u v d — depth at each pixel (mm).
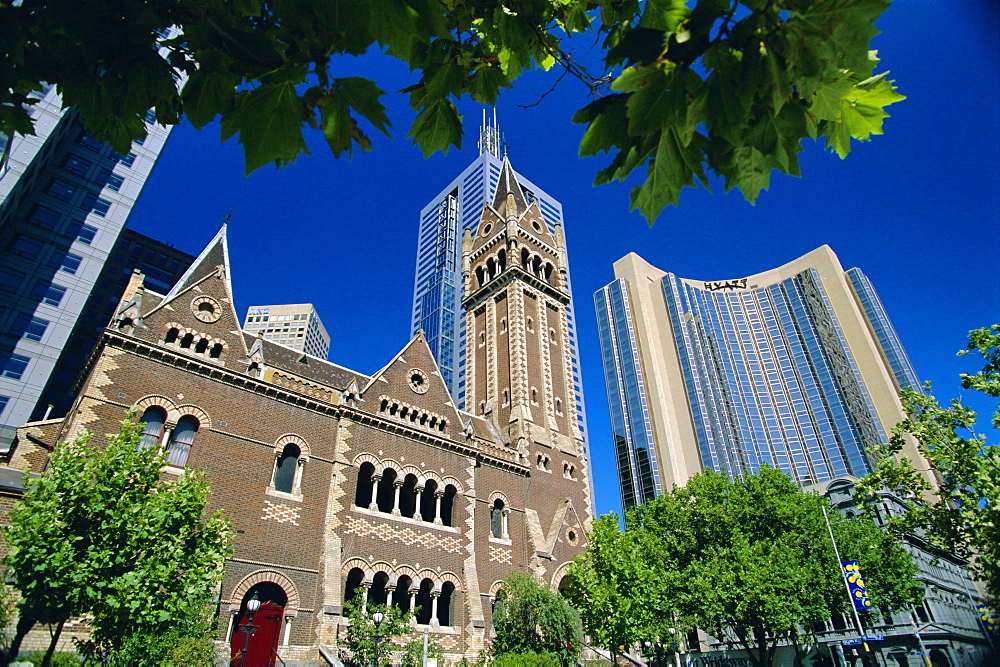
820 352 169250
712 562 45625
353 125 5039
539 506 52906
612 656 41438
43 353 75500
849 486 75812
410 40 4828
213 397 37000
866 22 3867
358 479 45625
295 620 34031
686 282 186875
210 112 5391
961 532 30375
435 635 39250
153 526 21094
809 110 4434
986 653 77500
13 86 5766
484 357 65938
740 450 155250
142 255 134500
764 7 3955
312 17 4680
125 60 5352
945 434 31000
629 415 166125
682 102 4312
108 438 23312
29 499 20266
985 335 29953
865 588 47031
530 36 6242
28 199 80500
